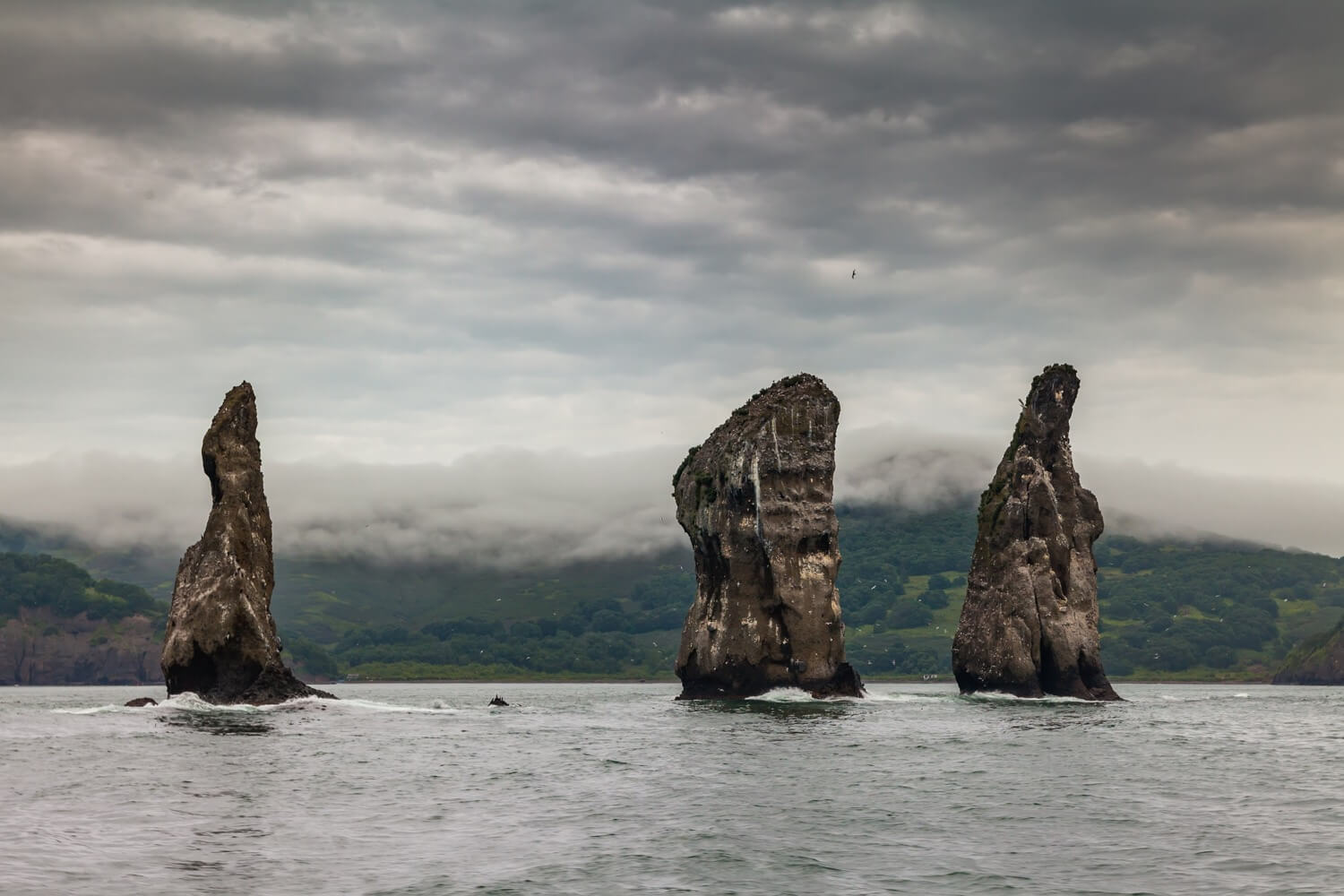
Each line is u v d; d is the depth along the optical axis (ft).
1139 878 136.56
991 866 142.51
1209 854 148.15
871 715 354.33
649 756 242.37
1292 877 136.26
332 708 368.48
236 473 364.99
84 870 135.64
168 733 278.67
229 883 131.23
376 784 199.82
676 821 168.25
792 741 274.36
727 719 338.13
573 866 140.97
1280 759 244.83
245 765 220.64
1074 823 168.35
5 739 261.85
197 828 159.53
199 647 354.13
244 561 361.10
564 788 197.88
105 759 226.79
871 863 143.64
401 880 133.80
